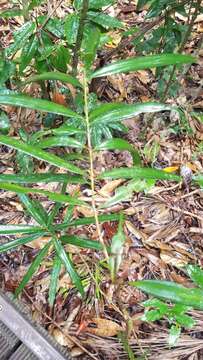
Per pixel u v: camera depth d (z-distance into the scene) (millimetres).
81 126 1218
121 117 746
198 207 1580
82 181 793
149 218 1535
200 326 1311
